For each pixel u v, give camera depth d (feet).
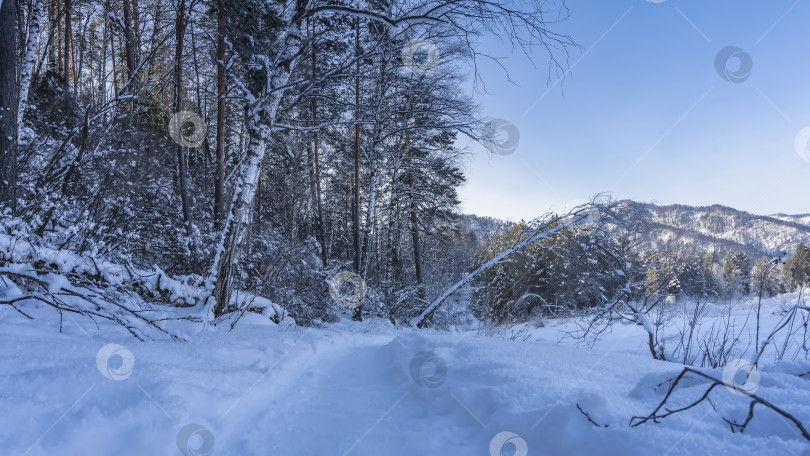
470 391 7.79
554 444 5.70
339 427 7.21
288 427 7.16
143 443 5.40
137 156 25.02
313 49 20.54
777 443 4.72
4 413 5.17
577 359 9.41
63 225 16.69
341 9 17.85
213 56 33.22
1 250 11.36
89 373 6.71
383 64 24.45
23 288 11.84
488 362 9.16
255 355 10.51
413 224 59.41
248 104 17.79
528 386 7.41
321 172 61.72
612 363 9.13
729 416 5.62
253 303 19.70
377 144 44.24
